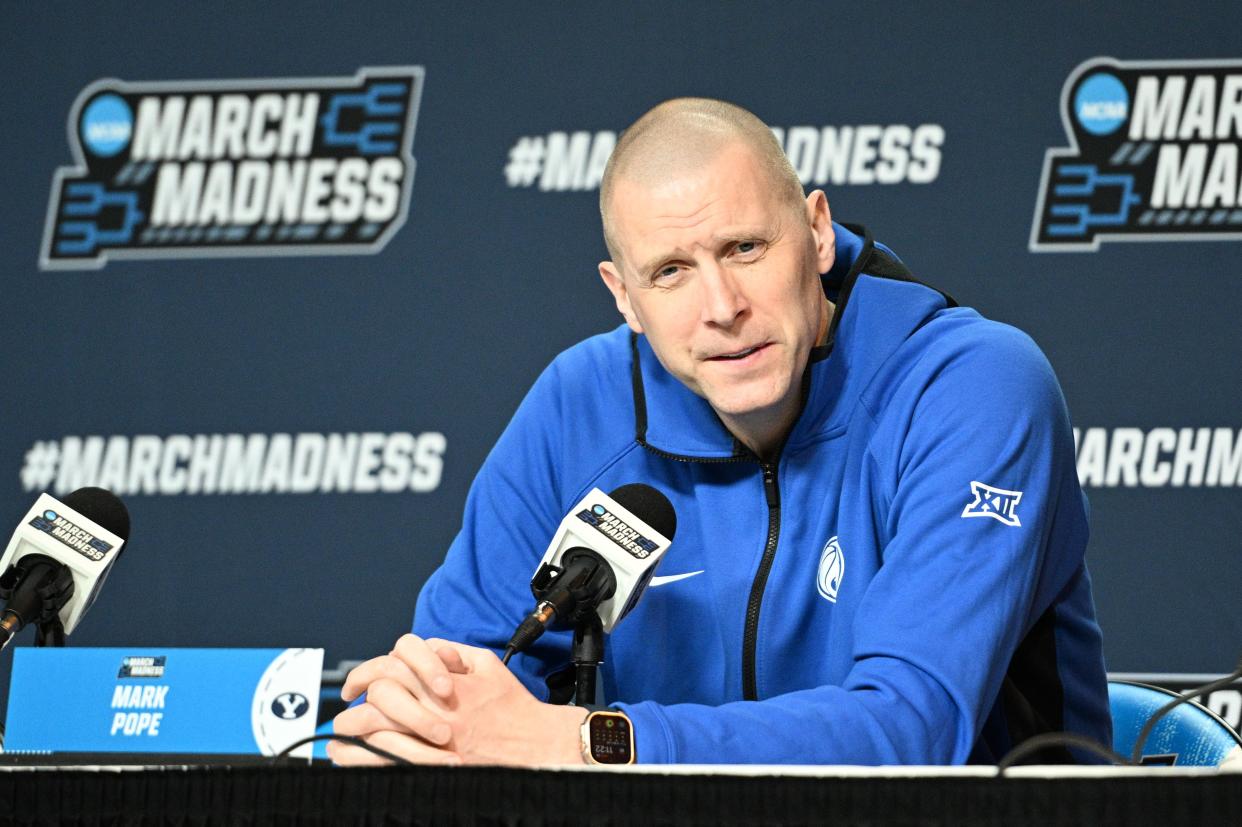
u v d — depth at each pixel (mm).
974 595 6441
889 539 7285
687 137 7137
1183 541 13406
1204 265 13602
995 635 6379
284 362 14406
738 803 4281
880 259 8289
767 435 7848
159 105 14656
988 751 7734
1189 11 13750
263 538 14273
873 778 4250
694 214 7004
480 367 14312
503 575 8367
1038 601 7539
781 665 7750
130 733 6055
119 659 6160
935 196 13930
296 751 5875
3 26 14750
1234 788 4078
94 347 14500
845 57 14133
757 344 7172
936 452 7023
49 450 14438
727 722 5711
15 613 6566
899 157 14000
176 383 14445
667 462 8242
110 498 7051
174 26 14695
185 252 14555
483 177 14445
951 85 13977
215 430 14391
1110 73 13805
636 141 7270
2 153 14672
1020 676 7727
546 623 6375
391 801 4418
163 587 14250
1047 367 7508
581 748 5633
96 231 14609
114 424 14430
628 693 8039
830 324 7879
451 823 4379
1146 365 13562
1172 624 13328
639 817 4309
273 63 14617
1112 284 13672
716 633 7898
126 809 4535
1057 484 7234
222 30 14664
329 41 14594
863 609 6594
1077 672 7820
